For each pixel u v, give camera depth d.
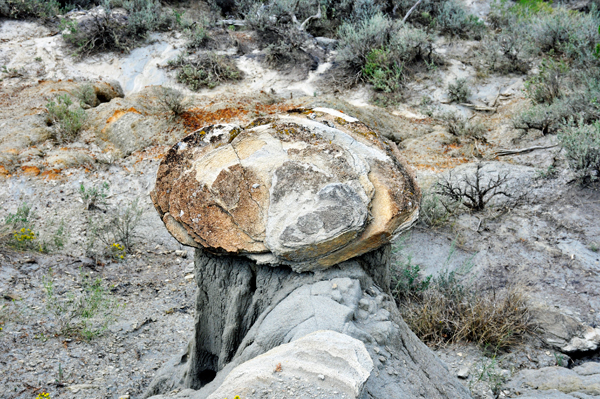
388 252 3.26
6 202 7.55
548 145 8.53
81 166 8.44
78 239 6.79
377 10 13.93
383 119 9.92
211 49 12.89
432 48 12.51
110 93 11.34
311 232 2.77
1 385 3.73
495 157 8.56
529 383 4.12
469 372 4.37
